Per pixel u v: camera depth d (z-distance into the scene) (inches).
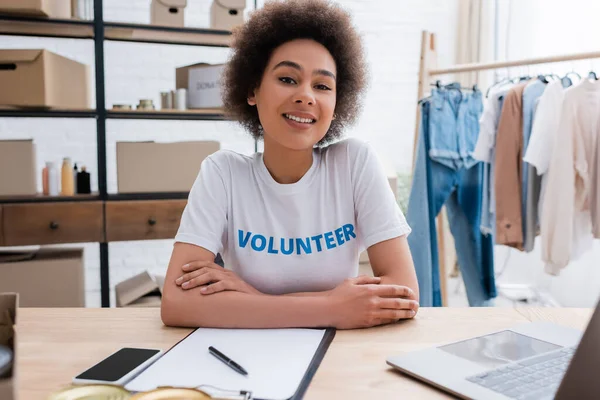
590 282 113.8
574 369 19.8
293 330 33.7
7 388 18.0
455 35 136.4
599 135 84.4
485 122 92.7
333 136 51.5
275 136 42.5
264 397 23.6
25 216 87.4
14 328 18.6
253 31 44.6
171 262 41.7
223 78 50.7
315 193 45.6
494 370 25.9
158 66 115.3
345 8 47.2
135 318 37.1
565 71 117.8
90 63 111.9
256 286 44.6
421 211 93.3
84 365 28.1
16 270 85.5
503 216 92.0
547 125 86.0
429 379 25.1
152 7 92.5
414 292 40.3
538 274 128.0
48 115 89.0
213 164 46.4
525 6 125.6
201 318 34.6
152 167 93.9
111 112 91.0
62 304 87.4
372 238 44.3
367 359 28.9
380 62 133.2
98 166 91.3
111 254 114.6
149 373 26.4
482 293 102.9
